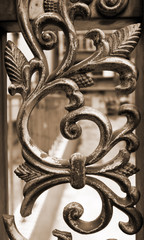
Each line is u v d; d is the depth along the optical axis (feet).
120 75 1.61
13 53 1.61
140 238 1.77
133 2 1.64
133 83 1.58
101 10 1.63
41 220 4.67
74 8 1.61
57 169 1.62
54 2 1.63
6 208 1.86
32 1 1.66
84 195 7.54
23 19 1.61
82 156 1.61
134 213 1.63
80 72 1.61
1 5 1.67
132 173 1.63
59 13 1.62
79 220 1.67
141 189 1.71
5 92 1.83
